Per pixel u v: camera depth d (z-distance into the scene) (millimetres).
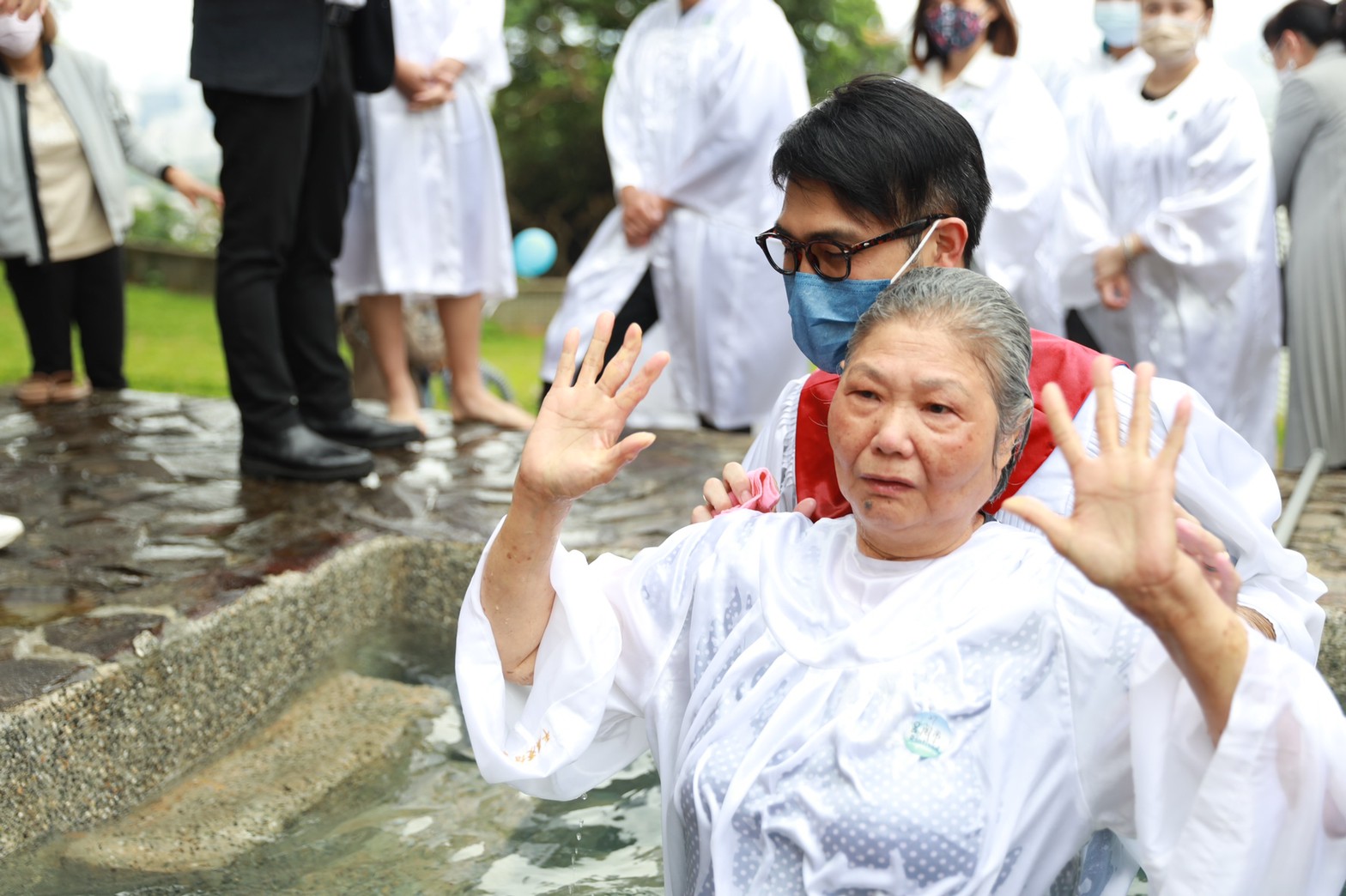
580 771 1765
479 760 1634
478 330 5305
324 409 4668
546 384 5371
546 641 1685
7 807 2252
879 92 1750
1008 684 1448
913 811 1392
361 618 3428
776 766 1472
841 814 1409
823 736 1468
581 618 1640
